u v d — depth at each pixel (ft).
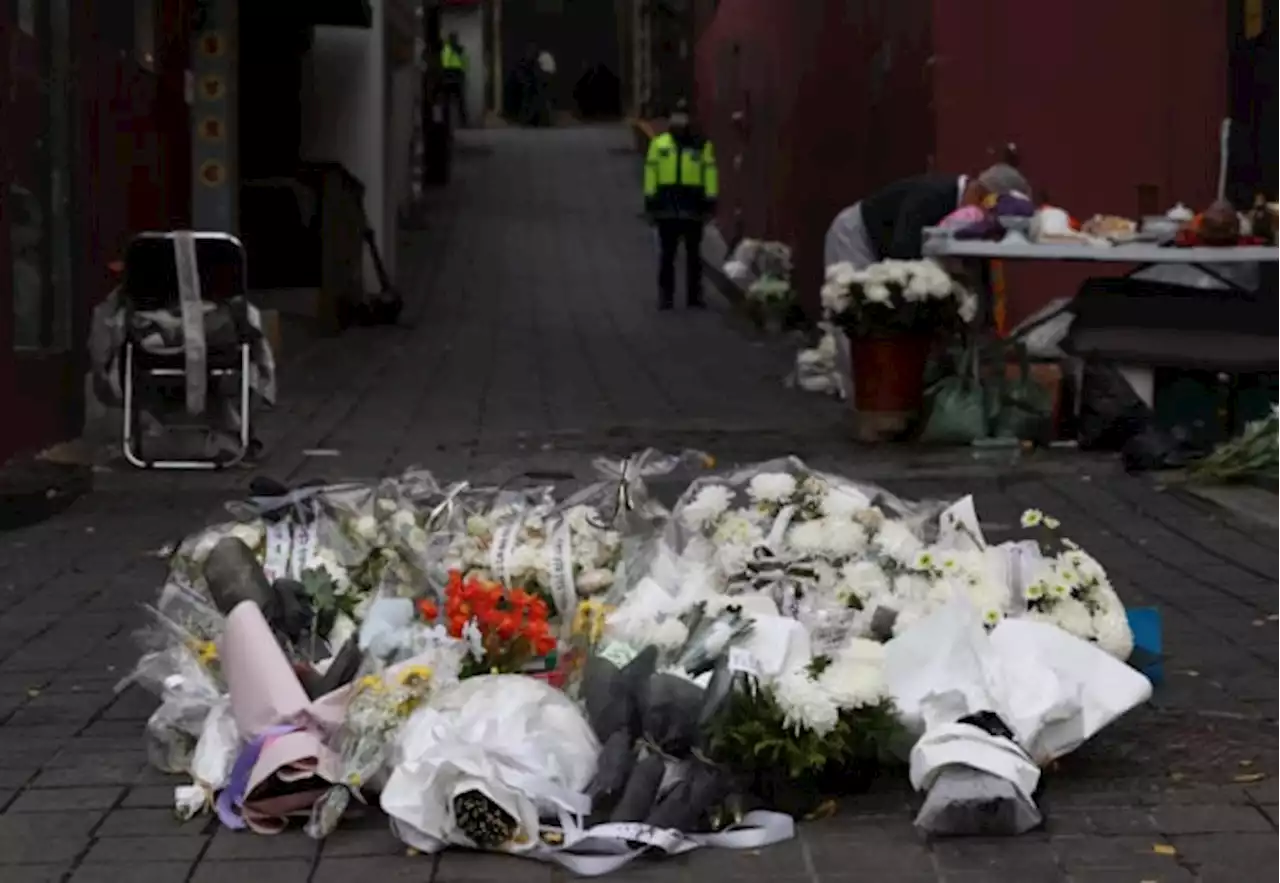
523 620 21.99
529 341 84.89
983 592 22.59
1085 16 63.52
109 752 22.98
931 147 67.31
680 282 109.40
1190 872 18.52
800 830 19.88
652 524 26.66
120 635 29.45
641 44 195.72
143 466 46.70
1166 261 47.78
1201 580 33.30
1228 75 60.75
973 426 49.65
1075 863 18.78
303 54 94.68
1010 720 20.58
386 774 20.03
